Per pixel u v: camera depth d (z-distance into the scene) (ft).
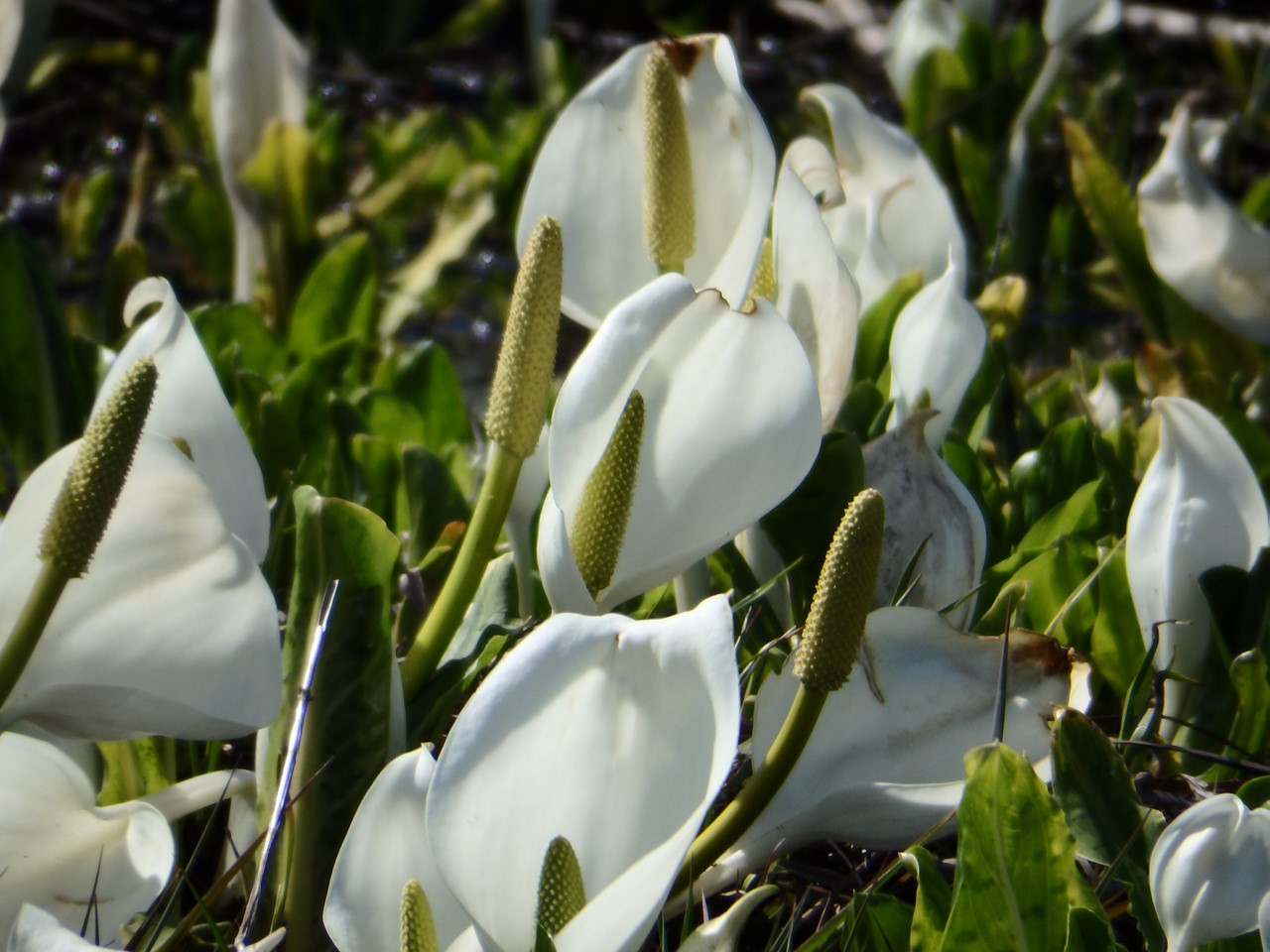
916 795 4.48
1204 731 4.89
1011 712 4.59
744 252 4.72
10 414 5.36
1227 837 4.41
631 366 4.47
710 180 4.89
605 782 4.33
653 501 4.55
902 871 4.68
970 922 4.36
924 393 5.17
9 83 8.82
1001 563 5.24
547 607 5.07
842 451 4.97
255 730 4.44
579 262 4.94
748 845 4.52
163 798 4.55
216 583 4.41
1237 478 4.96
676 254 4.82
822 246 4.80
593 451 4.48
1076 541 5.20
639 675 4.31
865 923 4.49
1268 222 8.84
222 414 4.63
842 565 4.40
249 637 4.42
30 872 4.48
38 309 5.34
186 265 9.21
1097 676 5.13
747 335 4.51
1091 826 4.60
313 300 6.27
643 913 4.23
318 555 4.54
